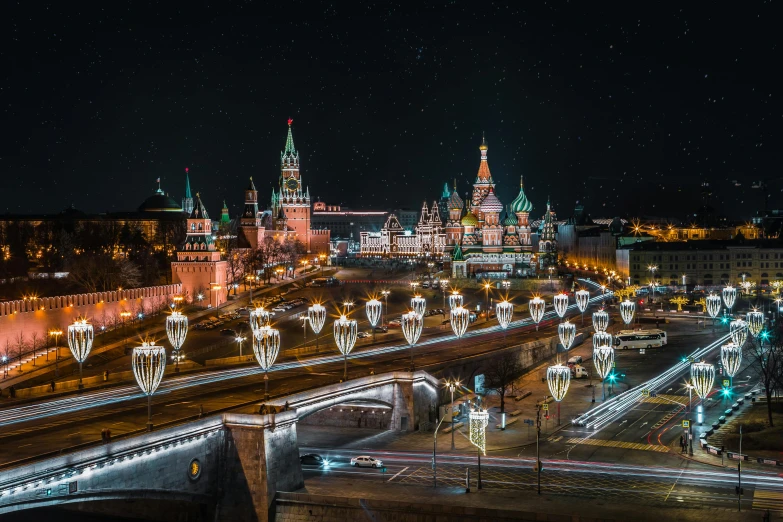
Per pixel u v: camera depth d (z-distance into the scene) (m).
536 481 163.62
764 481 163.12
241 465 155.75
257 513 154.38
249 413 157.75
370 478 166.00
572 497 153.75
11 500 121.69
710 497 153.88
